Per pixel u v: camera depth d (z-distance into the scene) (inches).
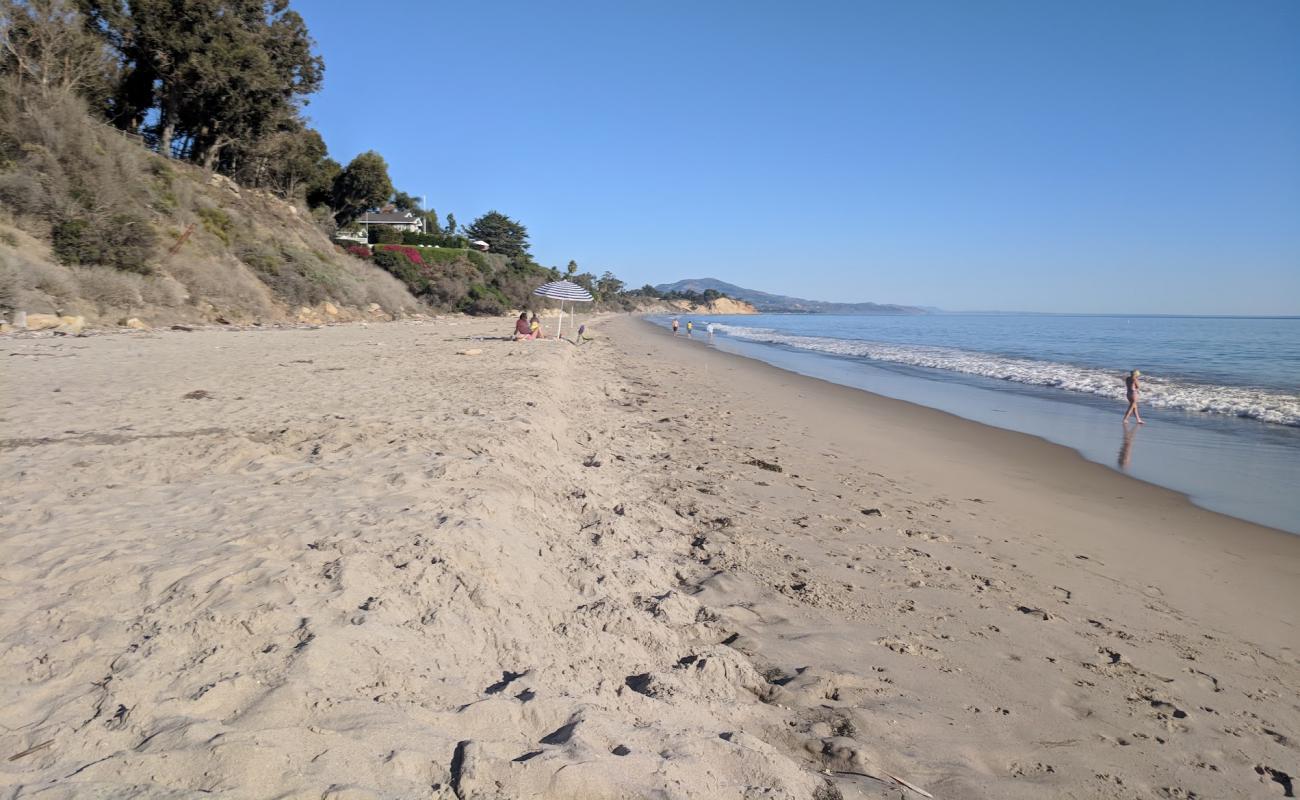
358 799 93.4
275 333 990.4
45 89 1061.8
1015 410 690.8
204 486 236.2
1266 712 171.8
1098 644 203.2
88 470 251.1
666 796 109.2
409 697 122.7
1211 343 1737.2
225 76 1387.8
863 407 698.2
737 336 2354.8
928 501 353.7
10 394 414.0
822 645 189.3
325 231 1953.7
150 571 156.3
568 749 113.3
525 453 310.3
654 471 370.9
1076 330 2775.6
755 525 289.7
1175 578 262.5
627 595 199.5
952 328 3184.1
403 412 387.9
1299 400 724.7
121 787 89.7
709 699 153.7
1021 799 134.3
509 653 148.9
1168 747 154.9
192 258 1150.3
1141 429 585.6
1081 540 303.3
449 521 195.6
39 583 151.1
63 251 944.9
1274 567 276.8
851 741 144.3
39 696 110.2
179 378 505.7
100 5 1309.1
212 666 120.3
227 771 93.8
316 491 230.1
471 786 101.1
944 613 216.4
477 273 2423.7
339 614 143.6
